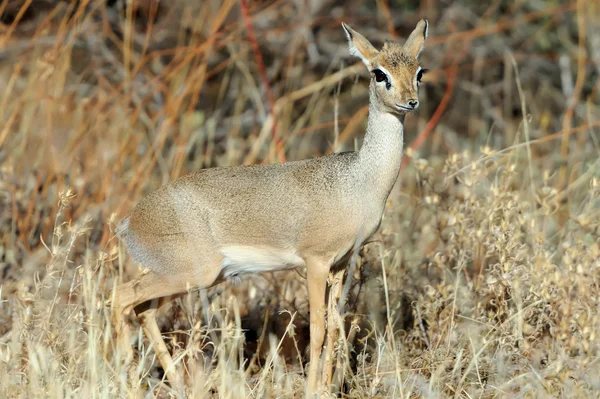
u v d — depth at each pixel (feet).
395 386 27.40
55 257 30.30
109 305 30.27
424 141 58.18
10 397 25.89
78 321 28.53
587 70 62.18
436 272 35.65
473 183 33.12
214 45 52.16
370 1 64.44
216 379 27.89
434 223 38.22
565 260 29.09
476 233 32.37
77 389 25.89
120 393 26.61
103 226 39.68
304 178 29.09
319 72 61.11
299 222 28.89
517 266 30.86
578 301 28.19
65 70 47.65
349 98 60.03
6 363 26.58
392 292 33.47
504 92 63.52
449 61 62.54
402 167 48.52
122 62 57.88
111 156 45.06
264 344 34.14
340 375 28.94
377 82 28.55
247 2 57.31
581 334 26.94
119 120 46.98
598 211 36.78
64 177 41.70
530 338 29.45
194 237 29.68
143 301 30.42
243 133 56.90
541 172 49.24
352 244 29.17
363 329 32.71
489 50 64.08
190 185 30.07
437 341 30.27
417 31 30.50
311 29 60.70
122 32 57.72
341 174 28.78
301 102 59.62
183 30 57.88
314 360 28.89
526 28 64.18
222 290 34.04
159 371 32.45
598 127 56.18
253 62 59.77
